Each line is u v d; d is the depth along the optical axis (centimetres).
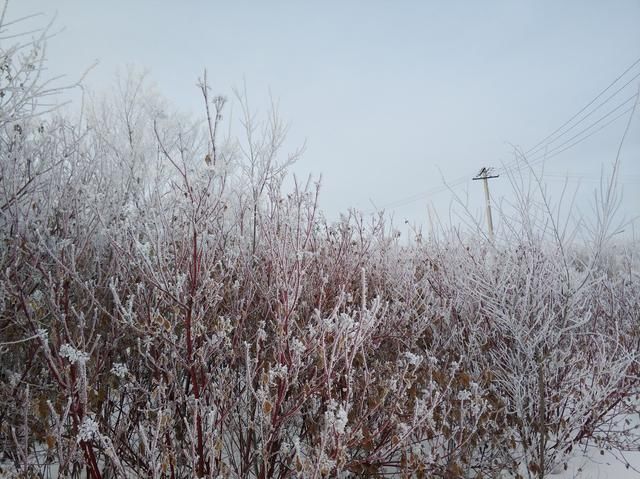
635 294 487
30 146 308
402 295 404
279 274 243
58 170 307
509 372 362
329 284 341
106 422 252
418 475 276
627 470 345
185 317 225
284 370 222
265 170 314
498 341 372
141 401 263
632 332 436
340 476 260
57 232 292
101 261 310
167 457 206
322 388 242
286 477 245
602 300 443
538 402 346
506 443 334
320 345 239
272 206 279
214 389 238
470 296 393
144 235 298
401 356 358
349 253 378
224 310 304
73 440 204
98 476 210
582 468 349
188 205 233
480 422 324
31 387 271
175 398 239
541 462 318
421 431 306
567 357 361
